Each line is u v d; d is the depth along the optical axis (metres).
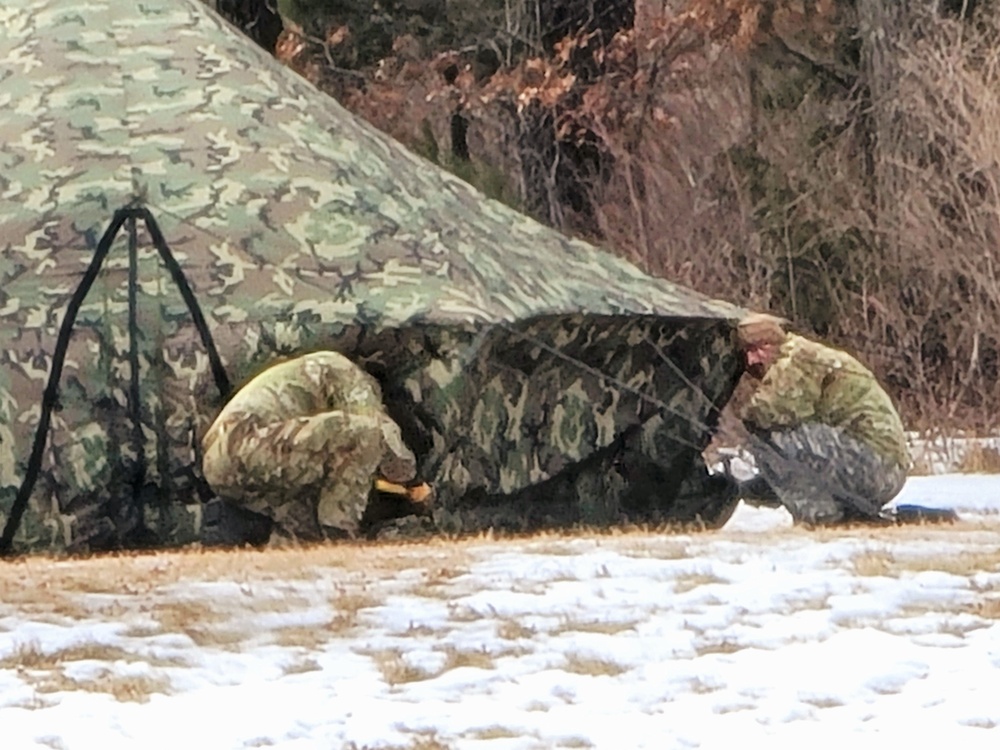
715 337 18.95
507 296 17.61
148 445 16.78
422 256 17.80
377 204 18.20
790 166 43.09
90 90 18.64
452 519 17.36
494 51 45.38
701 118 44.47
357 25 44.47
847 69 43.88
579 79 44.75
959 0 42.41
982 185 39.19
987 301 37.28
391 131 44.72
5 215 17.39
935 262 37.56
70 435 16.72
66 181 17.62
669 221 43.06
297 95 19.52
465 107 43.88
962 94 38.53
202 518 16.78
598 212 43.44
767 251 42.34
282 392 16.44
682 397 18.78
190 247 17.25
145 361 16.86
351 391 16.59
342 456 16.33
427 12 44.62
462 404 17.25
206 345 16.86
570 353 18.00
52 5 19.77
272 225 17.62
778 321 18.94
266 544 16.62
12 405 16.69
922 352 38.50
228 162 18.08
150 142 18.16
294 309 17.00
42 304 16.86
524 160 45.97
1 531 16.59
